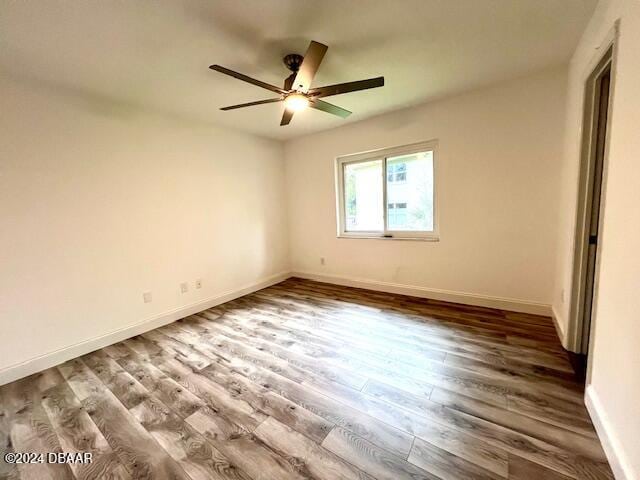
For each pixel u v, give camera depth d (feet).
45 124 7.27
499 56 7.11
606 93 5.96
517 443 4.53
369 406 5.51
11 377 6.80
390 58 7.00
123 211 8.83
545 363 6.60
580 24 5.85
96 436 5.03
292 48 6.33
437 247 10.75
